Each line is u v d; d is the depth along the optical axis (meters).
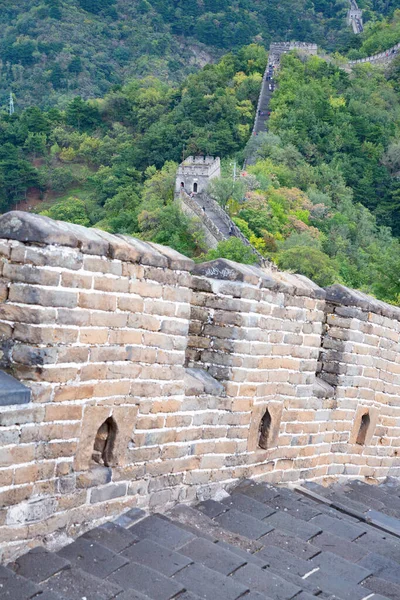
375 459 14.12
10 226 7.53
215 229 93.94
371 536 10.11
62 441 7.91
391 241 133.00
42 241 7.45
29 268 7.48
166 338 9.12
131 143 176.25
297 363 11.56
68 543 8.03
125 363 8.58
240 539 9.22
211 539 8.97
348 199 143.88
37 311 7.47
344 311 12.80
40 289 7.47
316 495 11.70
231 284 10.41
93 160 175.62
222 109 174.75
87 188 162.38
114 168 163.38
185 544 8.55
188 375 10.01
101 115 196.75
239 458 10.77
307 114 173.00
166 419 9.40
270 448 11.40
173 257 9.00
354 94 198.88
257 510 10.22
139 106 195.62
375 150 174.50
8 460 7.38
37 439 7.64
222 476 10.55
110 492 8.70
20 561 7.47
